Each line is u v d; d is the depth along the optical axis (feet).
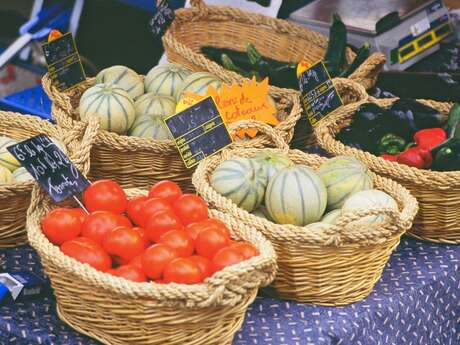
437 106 6.88
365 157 5.90
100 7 9.64
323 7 8.76
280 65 8.06
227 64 7.88
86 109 6.23
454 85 7.51
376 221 5.12
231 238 4.90
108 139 5.90
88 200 5.11
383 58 7.61
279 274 5.11
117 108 6.21
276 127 6.26
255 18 8.64
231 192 5.40
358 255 5.01
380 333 5.24
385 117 6.45
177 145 5.78
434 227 5.90
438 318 5.67
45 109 8.87
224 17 8.68
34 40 9.59
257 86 6.47
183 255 4.59
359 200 5.27
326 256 4.96
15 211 5.48
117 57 9.76
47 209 5.19
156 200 4.99
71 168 5.22
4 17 10.80
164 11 7.42
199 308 4.27
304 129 7.04
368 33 8.14
